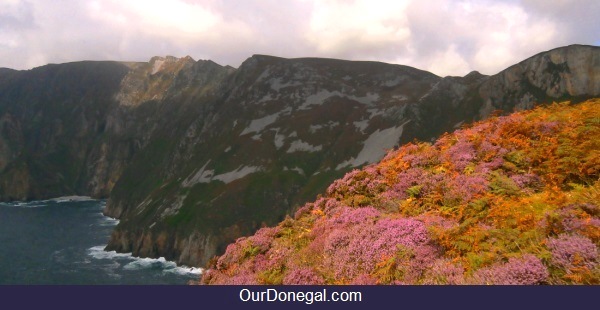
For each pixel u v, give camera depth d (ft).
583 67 442.50
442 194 50.08
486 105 487.20
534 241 34.63
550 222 35.06
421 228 41.68
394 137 476.95
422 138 470.39
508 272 31.45
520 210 39.78
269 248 55.47
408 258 39.01
